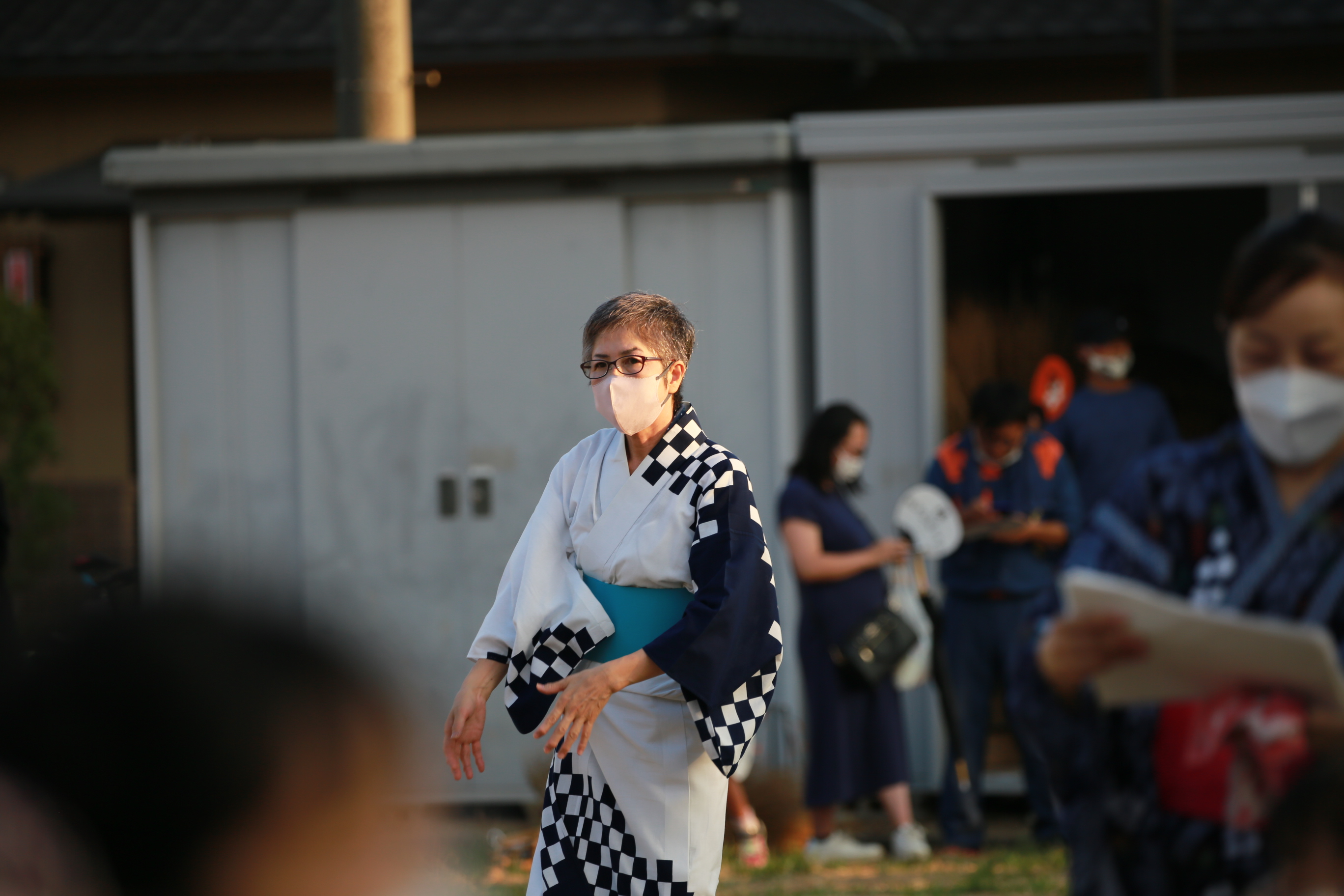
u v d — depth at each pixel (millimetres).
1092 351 22672
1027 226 25922
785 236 23281
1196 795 6227
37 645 3006
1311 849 5641
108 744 2752
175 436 24516
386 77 26953
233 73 39719
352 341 24109
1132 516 6523
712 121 40156
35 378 31344
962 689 20875
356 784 2887
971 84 42375
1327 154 21734
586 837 11086
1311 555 6008
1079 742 6625
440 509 23922
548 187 23688
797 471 20250
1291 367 5988
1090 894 6562
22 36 40125
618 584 11117
